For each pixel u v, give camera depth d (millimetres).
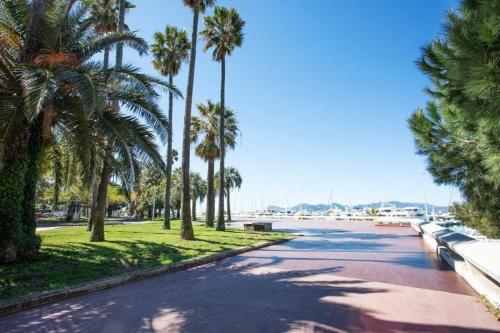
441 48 4434
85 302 5863
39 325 4711
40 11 9109
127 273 7770
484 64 3535
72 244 11664
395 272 8430
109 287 6965
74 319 4945
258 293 6379
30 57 8953
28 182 9000
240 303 5688
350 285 7012
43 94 7062
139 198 59375
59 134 10961
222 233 19531
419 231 21266
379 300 5820
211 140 26781
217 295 6250
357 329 4434
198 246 12844
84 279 7066
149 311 5289
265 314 5070
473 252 6449
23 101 8062
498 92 3654
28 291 6039
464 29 3891
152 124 10188
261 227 23219
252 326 4555
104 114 9789
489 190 6754
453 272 8312
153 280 7695
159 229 22828
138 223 35094
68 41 10039
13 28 9250
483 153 5625
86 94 7730
